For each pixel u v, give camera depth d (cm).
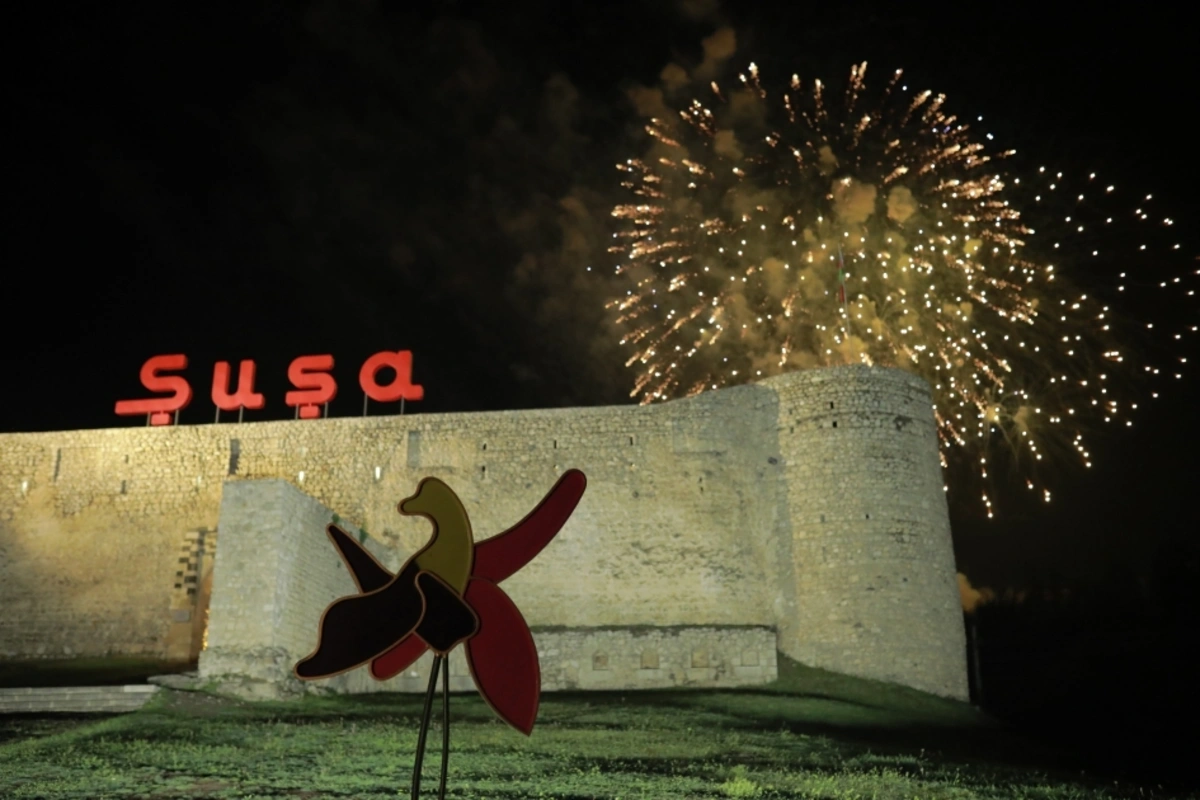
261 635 2364
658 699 2561
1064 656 3638
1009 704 3119
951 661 2895
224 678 2309
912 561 2938
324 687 2467
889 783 1616
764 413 3200
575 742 1906
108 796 1363
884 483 2998
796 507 3058
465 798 1383
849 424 3066
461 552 1070
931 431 3134
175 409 3594
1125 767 2189
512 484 3291
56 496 3456
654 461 3244
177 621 3228
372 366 3522
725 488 3180
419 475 3338
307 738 1838
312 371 3594
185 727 1914
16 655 3281
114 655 3238
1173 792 1827
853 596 2902
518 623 1058
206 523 3359
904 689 2770
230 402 3562
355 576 1069
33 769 1523
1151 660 3378
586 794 1425
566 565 3172
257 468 3412
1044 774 1884
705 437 3238
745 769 1667
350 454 3391
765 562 3081
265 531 2447
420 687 2836
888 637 2848
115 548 3369
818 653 2895
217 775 1501
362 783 1459
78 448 3503
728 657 2847
